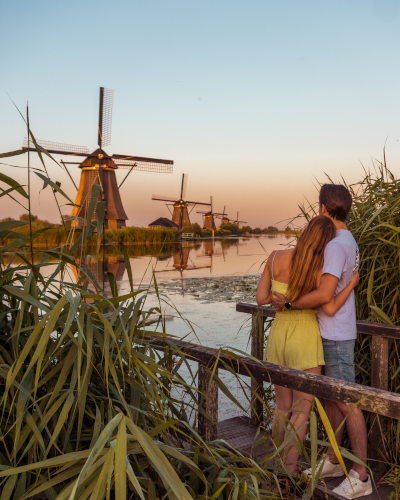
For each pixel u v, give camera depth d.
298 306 2.12
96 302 1.40
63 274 1.41
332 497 1.57
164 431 1.42
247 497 1.26
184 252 34.72
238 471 1.32
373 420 2.05
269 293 2.29
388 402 1.24
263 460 1.46
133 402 1.33
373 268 2.35
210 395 1.66
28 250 1.45
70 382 1.22
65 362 1.21
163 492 1.33
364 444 1.91
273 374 1.55
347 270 2.13
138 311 1.45
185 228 63.97
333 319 2.15
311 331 2.14
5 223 1.26
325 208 2.34
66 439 1.21
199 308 8.22
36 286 1.32
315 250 2.09
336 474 2.05
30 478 1.20
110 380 1.39
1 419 1.21
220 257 28.17
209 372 1.66
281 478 1.60
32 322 1.40
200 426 1.69
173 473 1.00
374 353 2.20
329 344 2.16
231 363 1.67
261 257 28.33
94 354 1.37
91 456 0.88
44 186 1.28
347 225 2.77
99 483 0.93
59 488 1.22
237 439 2.41
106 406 1.36
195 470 1.26
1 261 1.34
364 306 2.59
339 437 2.14
